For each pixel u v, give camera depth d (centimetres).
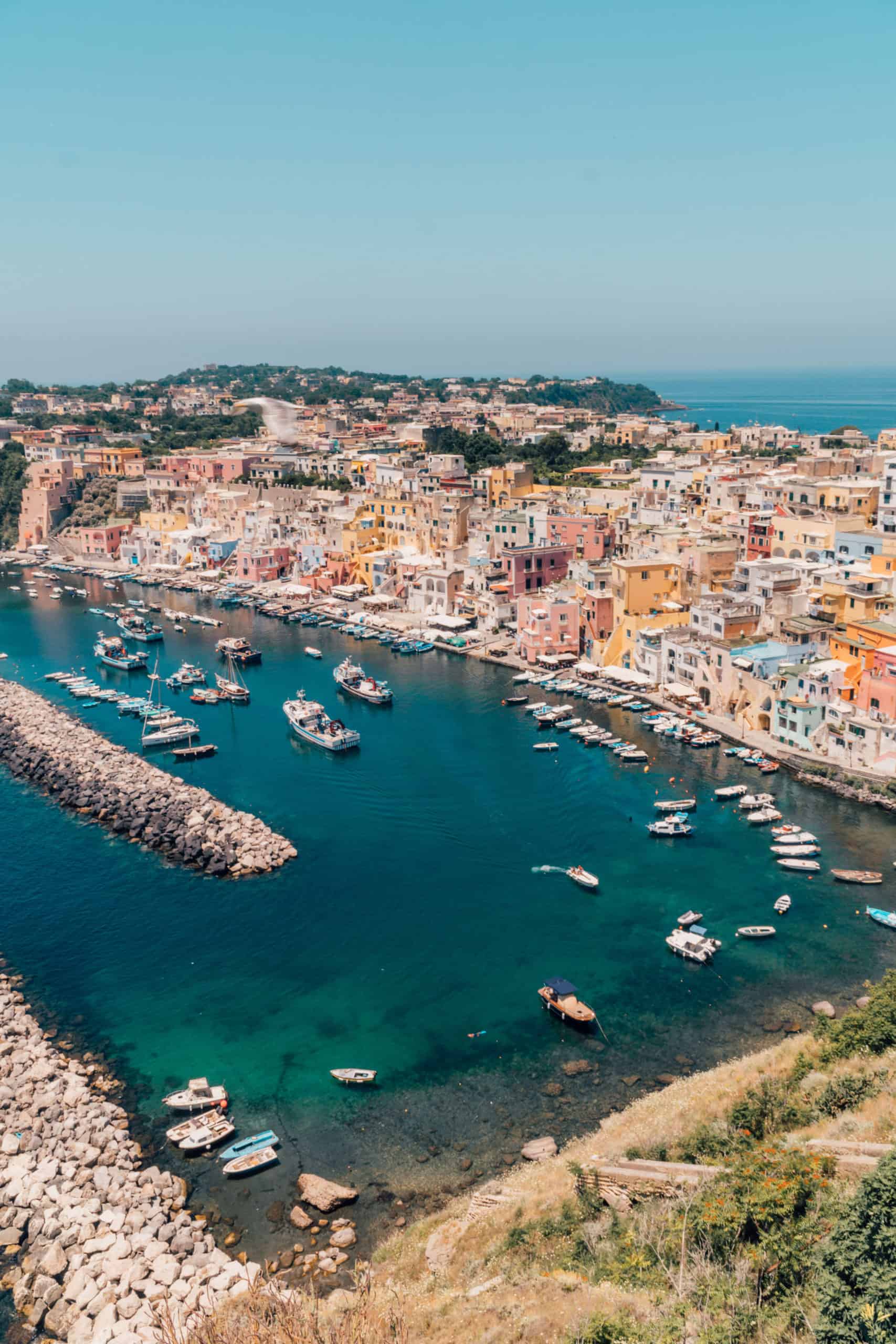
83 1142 7125
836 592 15388
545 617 19050
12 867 11462
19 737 15512
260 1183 6850
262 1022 8550
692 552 18088
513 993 8838
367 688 17638
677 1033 8206
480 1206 6312
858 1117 5862
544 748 14625
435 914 10162
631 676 17362
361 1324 4697
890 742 12744
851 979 8831
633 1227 5191
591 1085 7644
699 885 10531
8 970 9388
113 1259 6116
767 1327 4022
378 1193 6700
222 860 11281
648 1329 4200
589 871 10919
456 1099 7575
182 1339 5106
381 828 12169
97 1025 8569
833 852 11156
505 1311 4781
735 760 14000
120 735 16050
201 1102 7500
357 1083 7750
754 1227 4719
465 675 19000
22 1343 5622
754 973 8962
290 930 9962
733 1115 6272
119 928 10088
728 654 15275
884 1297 3512
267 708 17312
